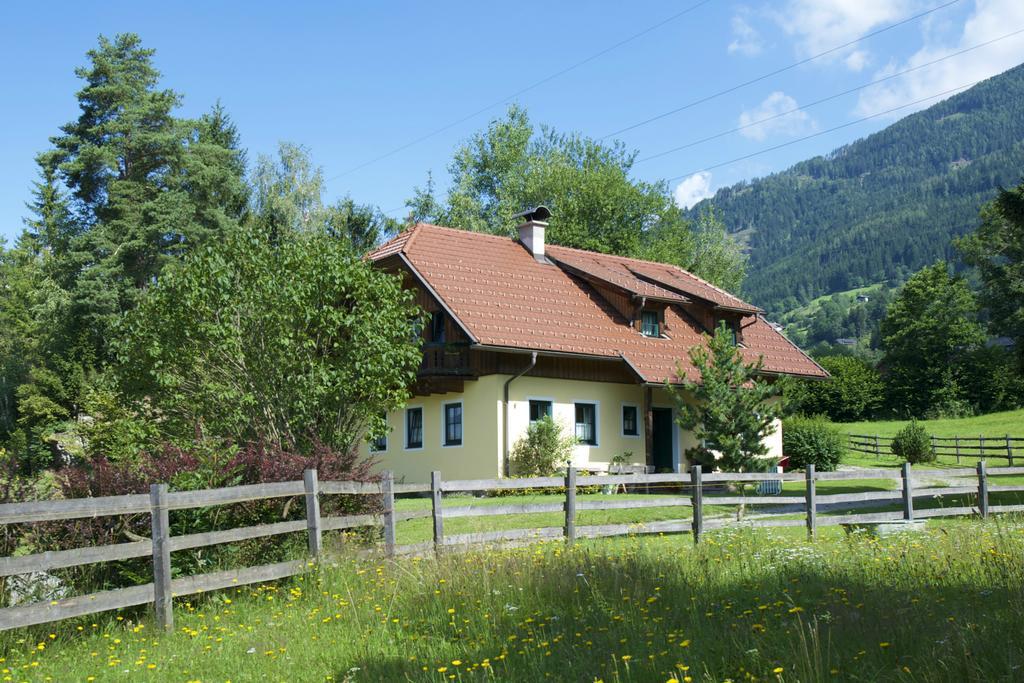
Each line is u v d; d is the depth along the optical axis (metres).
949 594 7.96
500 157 54.09
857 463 42.03
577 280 30.92
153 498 9.09
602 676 6.22
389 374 16.66
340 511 12.27
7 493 9.98
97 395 23.44
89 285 41.56
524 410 26.31
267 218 47.62
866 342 154.50
